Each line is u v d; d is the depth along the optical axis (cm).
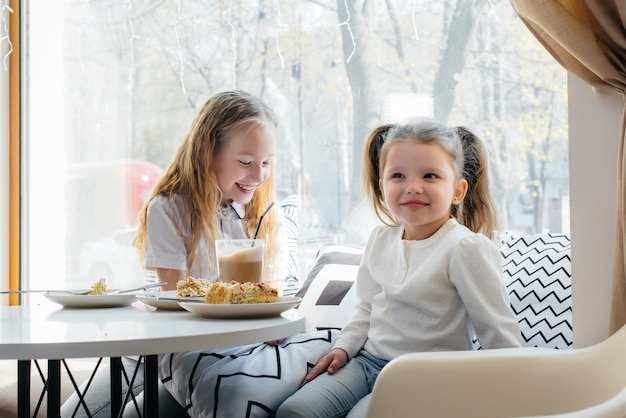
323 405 147
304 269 246
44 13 293
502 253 194
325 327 192
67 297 150
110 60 283
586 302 144
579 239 145
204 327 118
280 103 254
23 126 294
